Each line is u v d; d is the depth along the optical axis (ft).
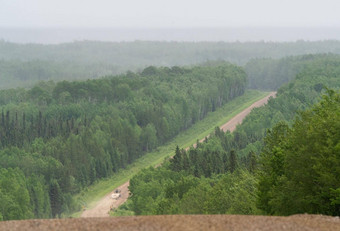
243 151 410.11
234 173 245.86
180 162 355.15
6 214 295.69
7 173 346.54
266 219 85.71
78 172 424.87
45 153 431.43
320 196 120.37
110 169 460.55
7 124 481.05
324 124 126.52
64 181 392.88
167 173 340.80
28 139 473.26
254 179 191.93
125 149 495.41
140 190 310.24
